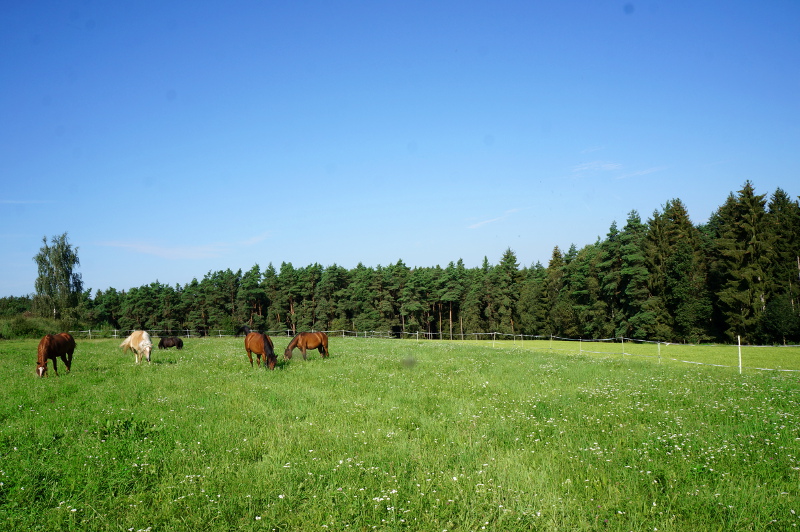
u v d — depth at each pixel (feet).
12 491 20.95
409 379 51.42
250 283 281.95
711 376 54.85
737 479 21.93
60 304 233.14
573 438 28.58
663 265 179.32
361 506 19.67
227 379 52.06
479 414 34.14
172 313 292.61
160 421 32.65
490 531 17.92
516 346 141.59
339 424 32.01
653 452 25.34
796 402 37.04
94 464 24.62
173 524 18.45
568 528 17.99
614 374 56.70
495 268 253.65
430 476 22.77
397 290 266.16
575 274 209.36
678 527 18.02
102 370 63.31
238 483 22.21
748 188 167.32
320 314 266.57
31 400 40.86
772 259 158.10
